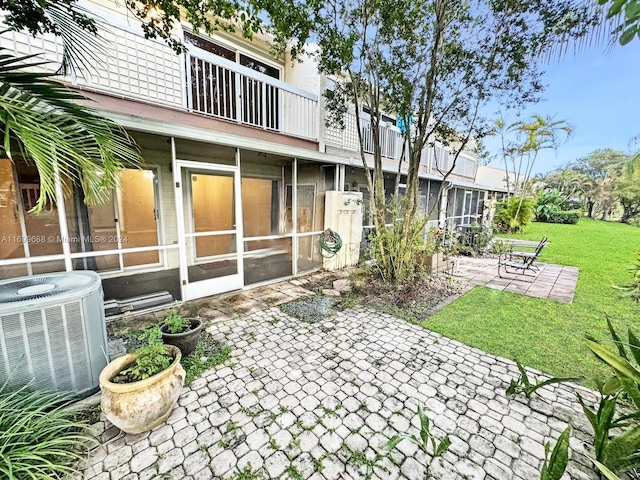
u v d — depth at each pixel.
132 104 4.15
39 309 1.93
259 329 3.52
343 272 6.21
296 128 6.25
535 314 4.20
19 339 1.88
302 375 2.61
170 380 2.00
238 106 5.14
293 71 7.08
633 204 20.03
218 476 1.65
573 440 1.93
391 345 3.20
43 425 1.68
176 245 4.14
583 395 2.40
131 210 5.48
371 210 5.91
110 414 1.77
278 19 2.80
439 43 4.35
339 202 6.27
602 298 4.94
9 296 1.96
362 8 4.30
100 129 1.88
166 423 2.02
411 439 1.79
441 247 6.97
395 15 4.03
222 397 2.30
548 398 2.36
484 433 1.99
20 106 1.45
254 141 4.57
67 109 1.67
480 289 5.44
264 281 5.39
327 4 3.99
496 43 4.14
